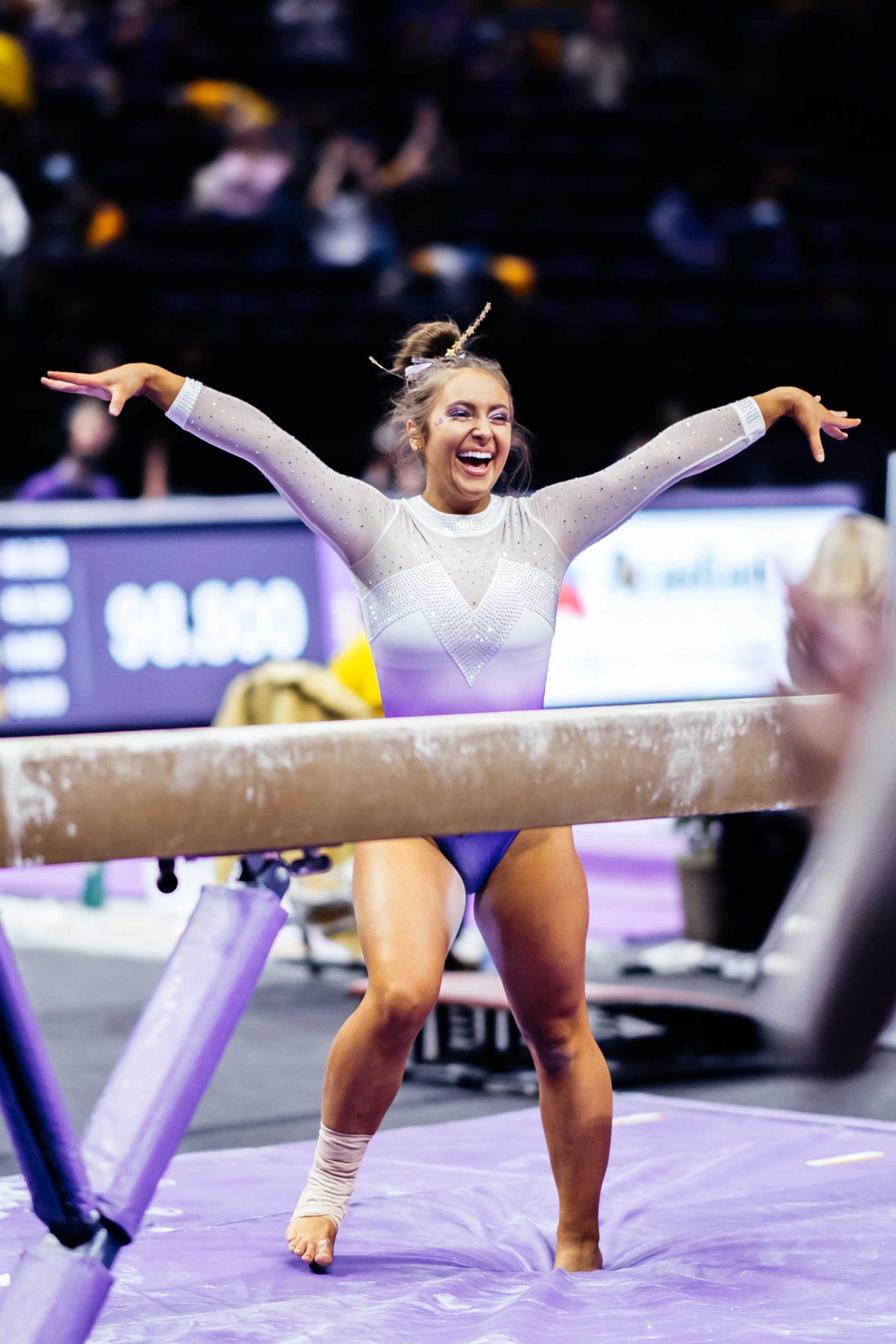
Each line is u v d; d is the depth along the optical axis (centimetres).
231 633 1548
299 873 441
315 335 2116
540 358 2220
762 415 602
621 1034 1043
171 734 382
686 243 2458
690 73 2958
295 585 1573
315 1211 584
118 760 368
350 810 397
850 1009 318
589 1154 570
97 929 1445
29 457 2033
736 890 1268
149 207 2377
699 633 1636
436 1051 1027
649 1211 659
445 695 567
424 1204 679
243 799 381
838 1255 576
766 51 2923
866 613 325
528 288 2244
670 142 2777
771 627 1666
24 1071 381
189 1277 568
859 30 2939
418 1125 901
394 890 549
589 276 2372
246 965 414
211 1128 891
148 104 2508
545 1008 562
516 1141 809
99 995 1207
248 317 2120
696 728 442
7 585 1456
